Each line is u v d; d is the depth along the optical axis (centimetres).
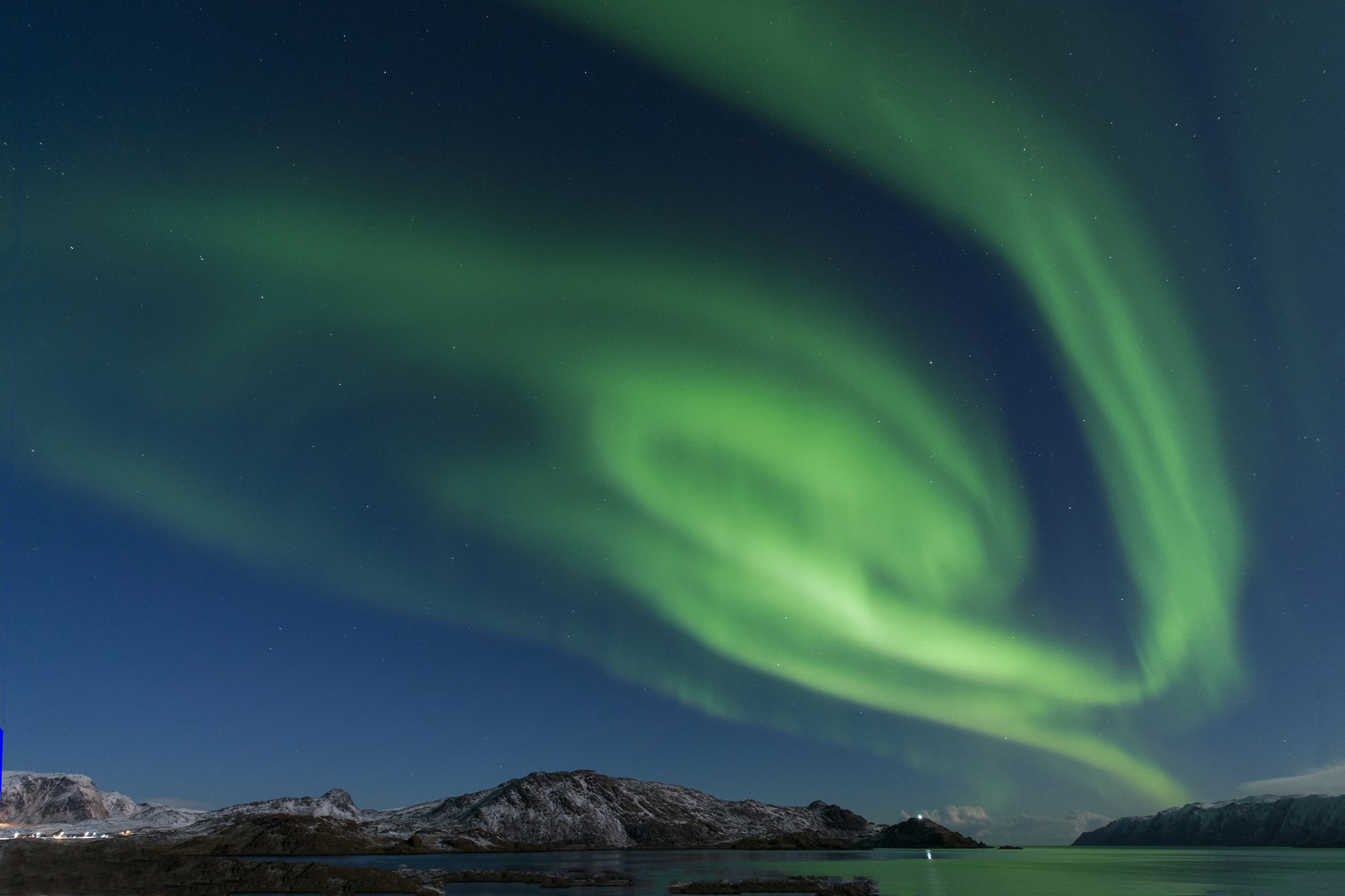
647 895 8144
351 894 7144
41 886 6241
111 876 6519
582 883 9331
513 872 11431
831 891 8050
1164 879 12188
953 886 10400
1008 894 8994
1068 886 10456
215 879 7019
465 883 10012
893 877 12469
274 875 7250
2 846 6844
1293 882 11562
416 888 7512
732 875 12062
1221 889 9906
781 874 12988
